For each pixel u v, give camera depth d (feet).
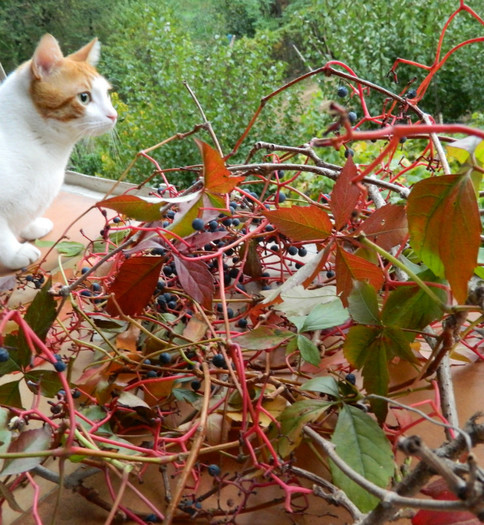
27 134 4.22
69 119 4.27
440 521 1.38
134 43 10.93
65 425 1.55
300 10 12.21
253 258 2.74
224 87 9.21
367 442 1.62
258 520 1.80
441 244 1.52
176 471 1.93
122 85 10.82
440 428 2.10
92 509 1.88
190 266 2.02
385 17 10.38
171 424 2.17
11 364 1.79
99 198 5.35
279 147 2.55
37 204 4.36
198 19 12.91
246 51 9.64
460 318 1.73
